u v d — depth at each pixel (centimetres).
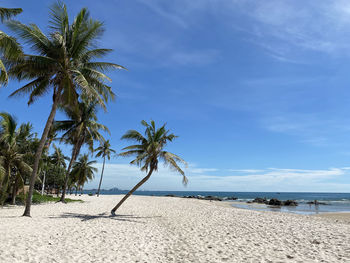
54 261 571
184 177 1639
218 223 1335
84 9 1323
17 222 1059
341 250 741
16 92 1305
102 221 1275
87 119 2400
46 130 1310
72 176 4722
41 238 786
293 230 1105
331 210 3123
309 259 645
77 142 2427
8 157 1877
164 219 1485
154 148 1631
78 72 1257
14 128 1866
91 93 1247
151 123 1708
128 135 1683
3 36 916
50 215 1399
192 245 823
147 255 686
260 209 3216
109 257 638
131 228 1109
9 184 2073
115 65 1416
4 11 984
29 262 547
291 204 4131
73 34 1304
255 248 780
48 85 1383
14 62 1233
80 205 2262
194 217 1595
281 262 620
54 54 1305
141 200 3656
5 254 583
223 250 754
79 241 790
